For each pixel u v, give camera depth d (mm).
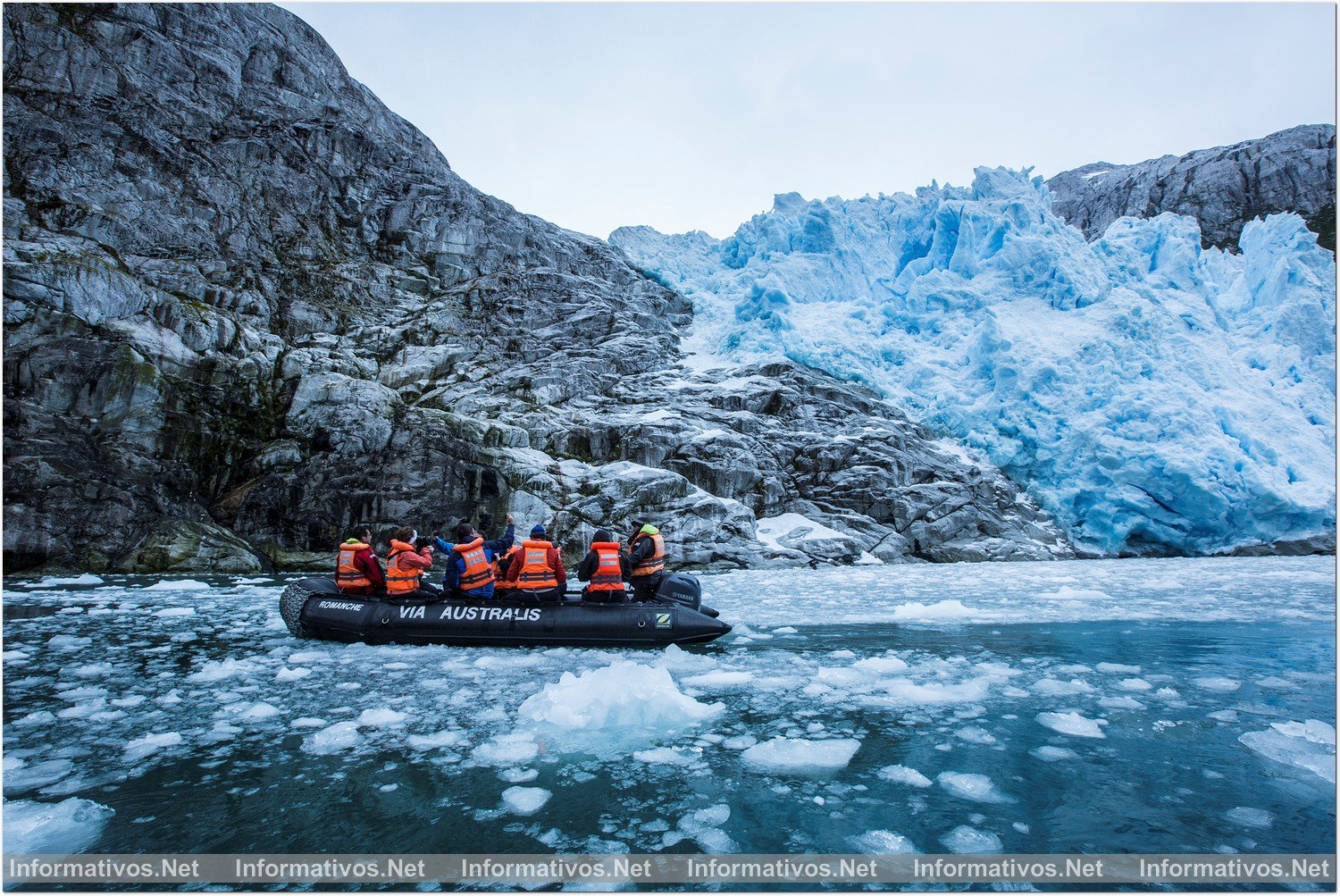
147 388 18562
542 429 24250
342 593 8117
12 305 17703
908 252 39594
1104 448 25984
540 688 5512
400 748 4109
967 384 31062
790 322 32188
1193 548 25578
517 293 30484
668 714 4621
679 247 48156
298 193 28531
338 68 33000
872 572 18703
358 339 25672
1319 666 6246
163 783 3594
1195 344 29766
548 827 3074
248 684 5684
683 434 24688
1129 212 57375
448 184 33219
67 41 23703
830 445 26141
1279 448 26844
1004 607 10656
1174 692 5305
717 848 2889
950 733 4363
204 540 18109
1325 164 51938
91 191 22469
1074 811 3230
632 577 7891
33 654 7027
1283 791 3457
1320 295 31531
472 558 7703
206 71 27234
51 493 16703
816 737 4285
